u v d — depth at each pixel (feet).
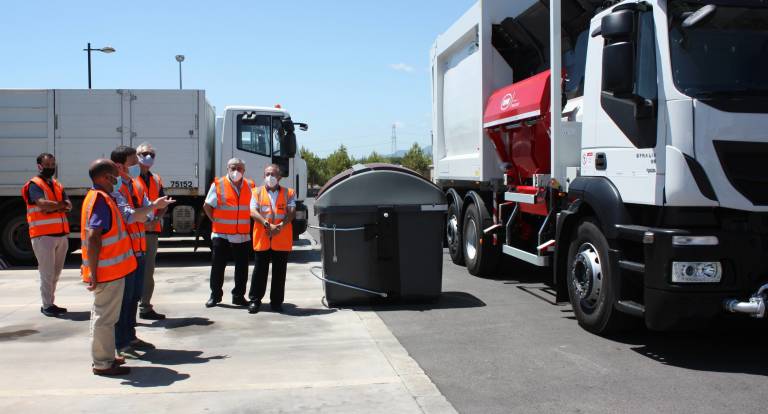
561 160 24.25
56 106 40.45
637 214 18.92
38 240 24.93
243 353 19.52
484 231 31.78
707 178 16.72
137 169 21.94
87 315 25.26
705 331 21.49
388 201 25.80
